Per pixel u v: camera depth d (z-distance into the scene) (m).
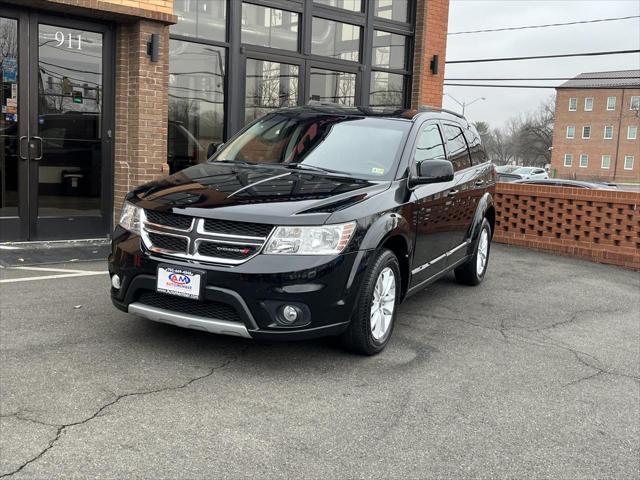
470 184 6.44
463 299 6.61
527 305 6.52
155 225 4.16
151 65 8.15
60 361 4.14
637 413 3.94
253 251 3.92
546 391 4.20
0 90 7.45
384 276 4.59
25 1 7.24
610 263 9.28
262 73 9.90
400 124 5.47
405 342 5.02
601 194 9.33
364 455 3.19
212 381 3.97
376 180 4.81
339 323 4.12
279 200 4.13
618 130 83.00
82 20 7.89
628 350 5.22
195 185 4.48
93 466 2.93
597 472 3.19
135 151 8.22
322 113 5.78
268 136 5.61
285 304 3.90
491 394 4.08
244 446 3.20
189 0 8.97
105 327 4.85
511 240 10.48
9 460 2.94
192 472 2.93
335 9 10.74
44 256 7.21
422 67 12.00
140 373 4.02
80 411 3.46
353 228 4.12
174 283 3.99
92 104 8.12
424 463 3.16
